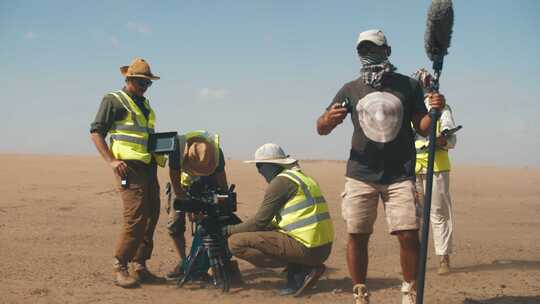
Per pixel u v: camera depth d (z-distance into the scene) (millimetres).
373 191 4195
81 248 7660
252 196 15180
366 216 4238
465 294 5383
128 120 5680
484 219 11695
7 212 10898
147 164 5734
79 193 14656
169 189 6258
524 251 7926
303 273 5516
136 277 5879
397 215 4117
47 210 11391
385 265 6930
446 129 6004
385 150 4125
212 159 5809
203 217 5672
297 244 5355
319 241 5355
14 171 22734
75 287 5617
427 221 3773
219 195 5668
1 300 5078
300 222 5379
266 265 5551
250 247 5445
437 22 3781
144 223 5695
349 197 4262
